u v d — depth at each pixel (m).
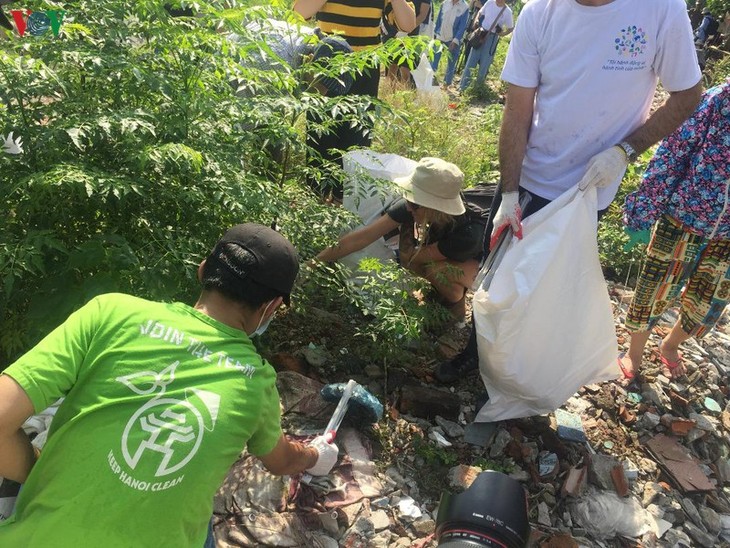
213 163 2.31
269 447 1.74
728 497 2.97
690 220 2.89
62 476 1.44
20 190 2.17
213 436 1.49
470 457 2.83
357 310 3.38
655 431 3.17
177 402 1.49
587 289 2.64
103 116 2.11
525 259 2.59
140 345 1.54
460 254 3.15
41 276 2.25
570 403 3.21
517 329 2.62
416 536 2.44
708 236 2.89
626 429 3.15
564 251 2.56
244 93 3.25
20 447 1.51
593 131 2.60
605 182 2.57
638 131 2.57
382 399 2.99
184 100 2.33
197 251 2.39
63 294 2.12
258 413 1.59
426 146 4.92
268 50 2.51
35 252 1.98
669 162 2.86
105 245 2.27
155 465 1.44
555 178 2.72
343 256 3.23
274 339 3.15
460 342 3.47
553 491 2.74
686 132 2.78
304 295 2.96
